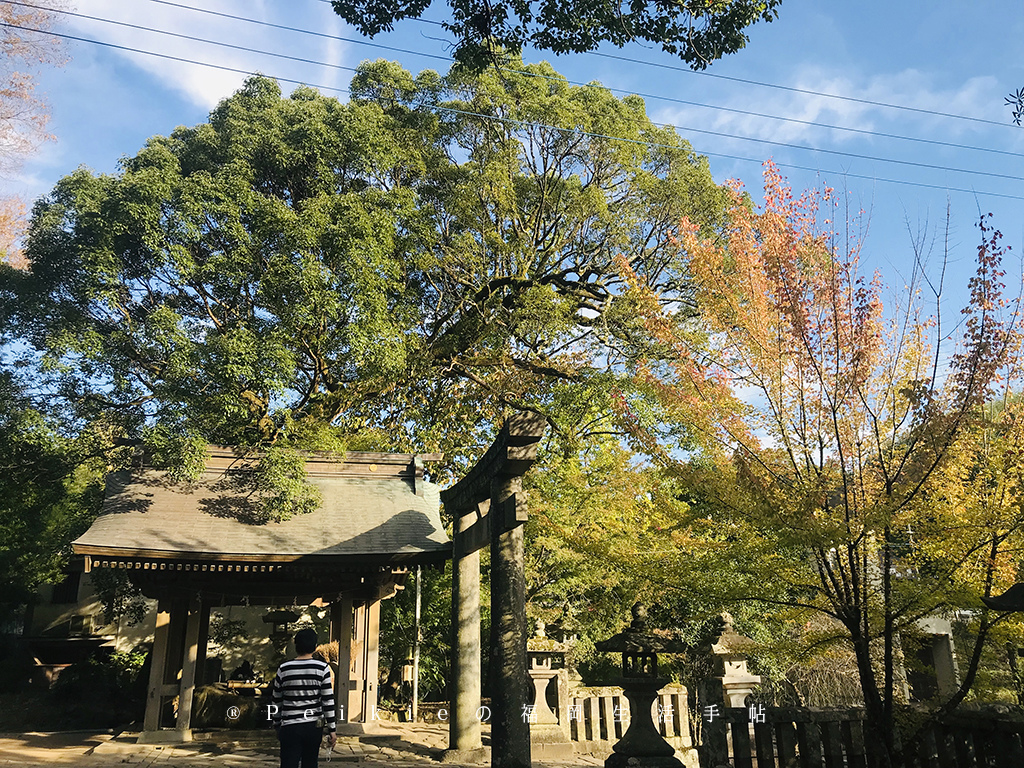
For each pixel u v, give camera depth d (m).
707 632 15.20
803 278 7.29
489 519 10.92
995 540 6.66
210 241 17.39
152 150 16.83
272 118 19.33
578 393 20.22
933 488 7.05
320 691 6.78
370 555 13.10
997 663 7.59
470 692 12.06
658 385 7.89
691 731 13.14
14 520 22.50
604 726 12.37
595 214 22.16
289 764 6.50
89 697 20.95
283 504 14.21
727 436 7.71
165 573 13.26
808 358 7.18
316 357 18.61
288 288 16.08
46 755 11.22
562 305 21.80
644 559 8.38
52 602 25.64
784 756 7.03
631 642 8.85
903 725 7.16
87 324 16.61
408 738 13.45
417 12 8.25
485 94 21.59
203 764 10.45
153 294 18.08
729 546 7.73
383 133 19.78
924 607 6.89
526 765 9.34
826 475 7.16
